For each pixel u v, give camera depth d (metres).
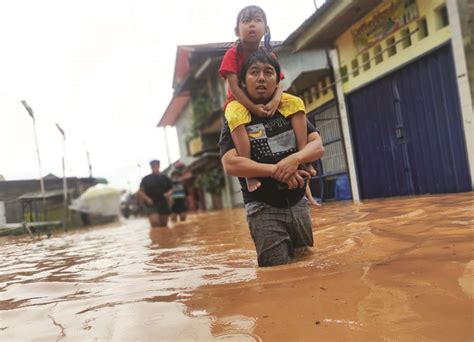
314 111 8.67
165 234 6.85
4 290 2.71
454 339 1.22
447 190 7.28
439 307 1.46
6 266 3.92
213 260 3.20
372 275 1.96
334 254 2.62
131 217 36.41
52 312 2.04
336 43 9.28
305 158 2.60
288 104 2.75
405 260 2.15
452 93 6.93
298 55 8.84
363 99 8.97
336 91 9.31
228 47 3.15
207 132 22.41
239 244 4.06
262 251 2.66
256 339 1.39
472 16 6.48
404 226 3.28
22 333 1.75
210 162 23.08
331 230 3.71
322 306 1.63
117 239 6.54
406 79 7.87
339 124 9.20
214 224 7.97
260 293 1.93
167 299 2.05
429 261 2.05
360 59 8.88
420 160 7.80
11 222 6.47
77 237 7.60
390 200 6.68
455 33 6.64
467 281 1.67
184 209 11.91
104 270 3.23
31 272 3.45
